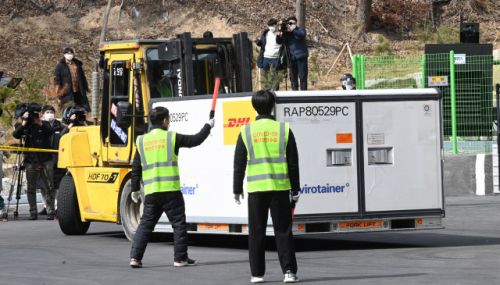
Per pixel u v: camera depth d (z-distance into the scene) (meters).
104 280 11.59
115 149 18.19
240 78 18.44
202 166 15.50
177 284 11.06
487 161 28.41
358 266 12.51
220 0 61.09
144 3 59.97
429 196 15.29
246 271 12.21
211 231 15.45
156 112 12.99
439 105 15.35
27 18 57.97
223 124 15.16
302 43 23.25
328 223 14.73
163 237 18.77
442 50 29.47
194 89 17.50
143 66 17.42
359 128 14.88
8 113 36.53
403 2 64.00
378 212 14.97
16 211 24.38
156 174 12.78
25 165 24.09
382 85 29.95
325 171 14.67
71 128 20.72
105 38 56.62
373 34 60.34
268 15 59.75
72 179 19.61
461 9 64.94
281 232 10.91
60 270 12.82
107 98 18.56
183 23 58.41
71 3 60.25
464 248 14.77
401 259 13.30
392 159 15.09
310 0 63.09
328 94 14.73
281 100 14.45
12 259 14.45
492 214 21.86
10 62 53.00
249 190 10.95
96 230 21.20
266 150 10.90
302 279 11.20
